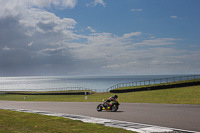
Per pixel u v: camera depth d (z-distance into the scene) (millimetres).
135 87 42312
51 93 55094
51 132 8883
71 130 9281
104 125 10523
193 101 20219
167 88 37344
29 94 59375
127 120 12078
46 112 17094
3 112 17391
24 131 9125
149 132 8805
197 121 10969
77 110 17969
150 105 19031
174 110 15156
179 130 9078
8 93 64750
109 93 44562
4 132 8898
